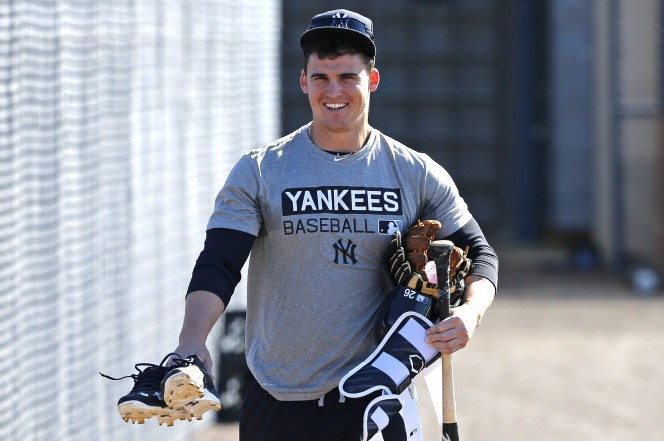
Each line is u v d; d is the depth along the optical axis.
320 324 13.46
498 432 26.72
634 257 50.03
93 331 20.31
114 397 21.53
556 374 32.75
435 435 25.88
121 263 21.88
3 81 16.22
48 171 18.14
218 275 12.88
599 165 54.34
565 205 57.00
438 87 58.75
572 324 40.03
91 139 20.12
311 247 13.36
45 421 17.97
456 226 14.13
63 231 18.80
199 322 12.41
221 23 28.58
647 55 47.91
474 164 59.12
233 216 13.27
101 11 20.58
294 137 13.73
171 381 11.17
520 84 57.66
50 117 18.19
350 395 12.73
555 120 56.50
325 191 13.41
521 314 41.75
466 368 33.47
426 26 58.41
